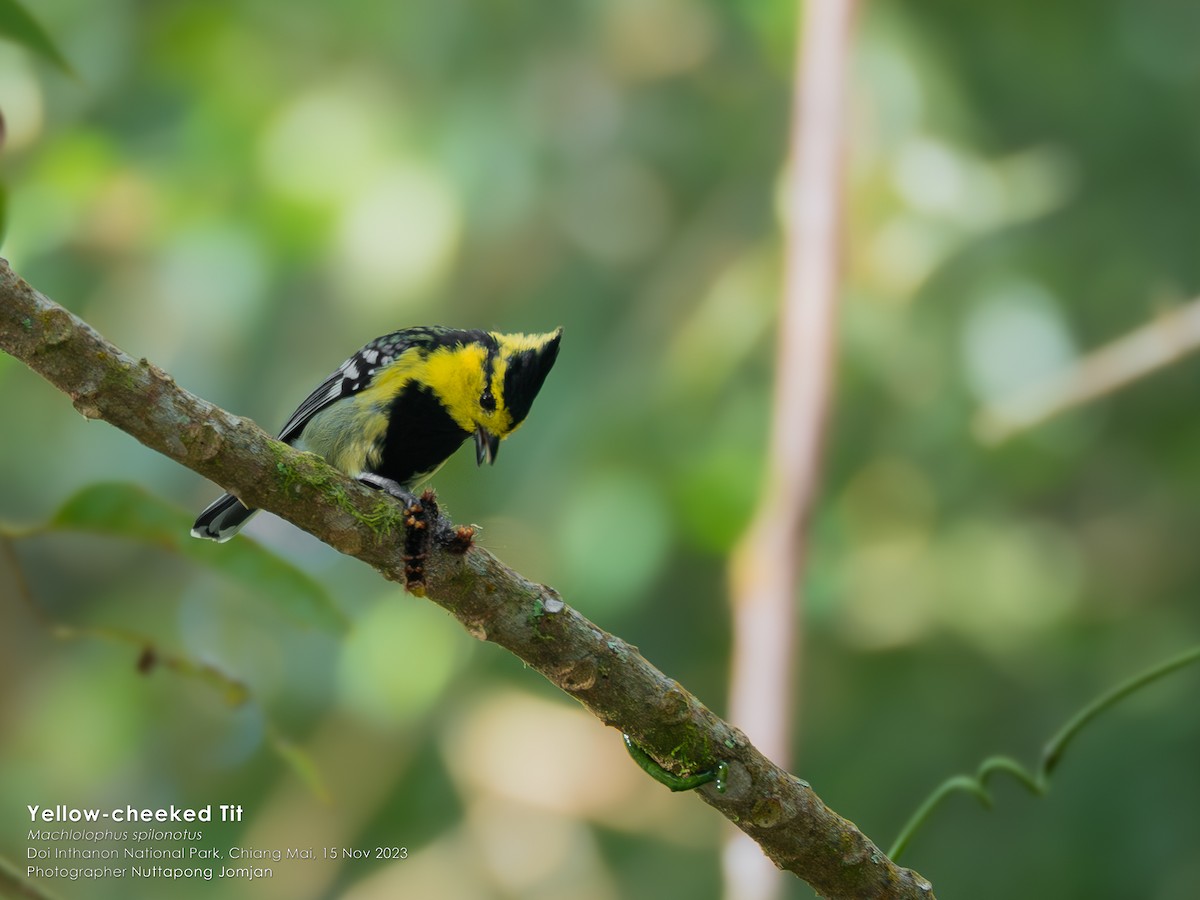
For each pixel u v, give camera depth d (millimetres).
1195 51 14523
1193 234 14070
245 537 5719
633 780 14070
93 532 5504
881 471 13406
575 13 14227
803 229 8688
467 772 13773
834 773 13070
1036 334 12805
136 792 13766
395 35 13766
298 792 13727
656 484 12320
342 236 12914
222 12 13578
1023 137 14305
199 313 13266
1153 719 12773
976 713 13055
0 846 13492
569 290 13984
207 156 13141
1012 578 13289
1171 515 14039
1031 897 12414
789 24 12320
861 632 13359
